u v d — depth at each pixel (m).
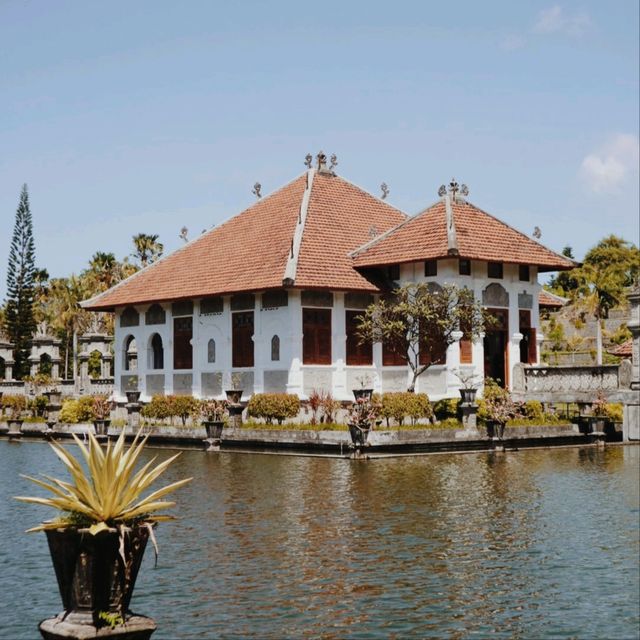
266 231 52.47
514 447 40.06
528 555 20.36
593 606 17.06
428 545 21.23
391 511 25.03
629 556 20.23
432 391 46.66
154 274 55.97
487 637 15.51
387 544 21.30
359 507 25.58
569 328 88.56
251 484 29.84
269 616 16.42
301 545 21.17
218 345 50.69
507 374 48.41
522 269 49.78
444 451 38.50
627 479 30.41
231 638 15.41
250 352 49.06
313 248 49.03
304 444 38.62
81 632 13.42
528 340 50.00
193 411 47.12
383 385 48.88
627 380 41.59
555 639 15.47
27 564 19.81
